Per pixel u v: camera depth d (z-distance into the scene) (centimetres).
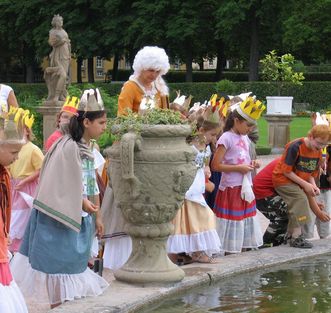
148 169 562
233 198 724
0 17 5200
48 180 520
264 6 4538
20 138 456
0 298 439
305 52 5184
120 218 650
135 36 4850
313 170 767
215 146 749
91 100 540
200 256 662
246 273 654
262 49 4947
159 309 535
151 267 582
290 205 756
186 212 660
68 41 1938
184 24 4669
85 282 537
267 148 2091
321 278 636
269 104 2136
